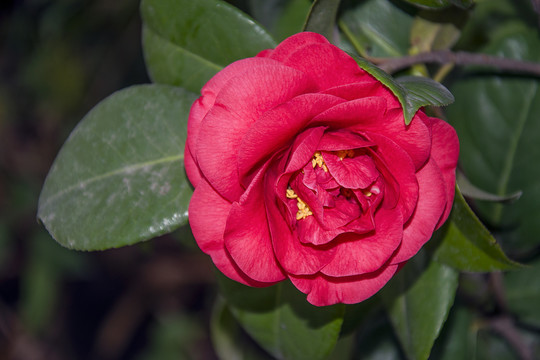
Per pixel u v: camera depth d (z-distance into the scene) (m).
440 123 0.39
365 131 0.38
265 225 0.39
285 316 0.45
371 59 0.44
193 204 0.38
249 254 0.38
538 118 0.49
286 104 0.36
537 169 0.49
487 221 0.50
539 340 0.53
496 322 0.52
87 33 0.76
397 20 0.46
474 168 0.50
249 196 0.37
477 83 0.50
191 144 0.38
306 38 0.38
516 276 0.52
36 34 0.77
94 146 0.43
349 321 0.46
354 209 0.39
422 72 0.45
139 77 0.80
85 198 0.43
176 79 0.44
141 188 0.43
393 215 0.39
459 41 0.54
